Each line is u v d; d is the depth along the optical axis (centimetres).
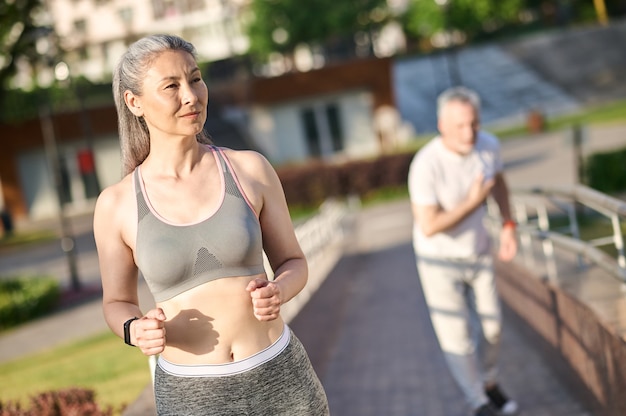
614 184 1404
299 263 306
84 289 1694
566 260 754
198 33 3709
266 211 301
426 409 653
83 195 3481
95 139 3431
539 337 731
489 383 599
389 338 913
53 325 1384
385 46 6116
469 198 552
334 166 2792
